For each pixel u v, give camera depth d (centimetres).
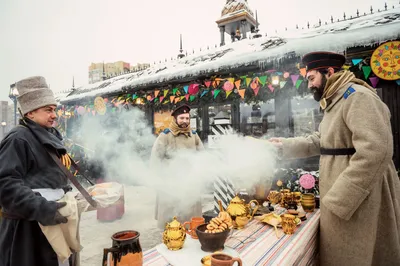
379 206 173
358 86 178
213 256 125
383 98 460
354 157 162
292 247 152
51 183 154
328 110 195
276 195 267
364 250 168
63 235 142
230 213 189
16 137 145
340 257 175
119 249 117
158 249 155
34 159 148
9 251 143
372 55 429
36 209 130
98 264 326
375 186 170
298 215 206
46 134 160
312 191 421
